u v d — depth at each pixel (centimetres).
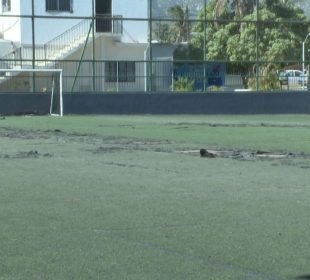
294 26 13212
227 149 4297
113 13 10681
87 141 4922
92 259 1530
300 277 1398
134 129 6225
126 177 2914
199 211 2103
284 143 4750
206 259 1530
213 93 9344
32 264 1493
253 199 2333
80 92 8888
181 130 6091
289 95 9638
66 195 2411
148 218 1991
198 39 12656
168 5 11981
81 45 10306
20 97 8719
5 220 1958
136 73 9888
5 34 10575
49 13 10338
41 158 3712
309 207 2173
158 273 1423
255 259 1530
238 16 12988
